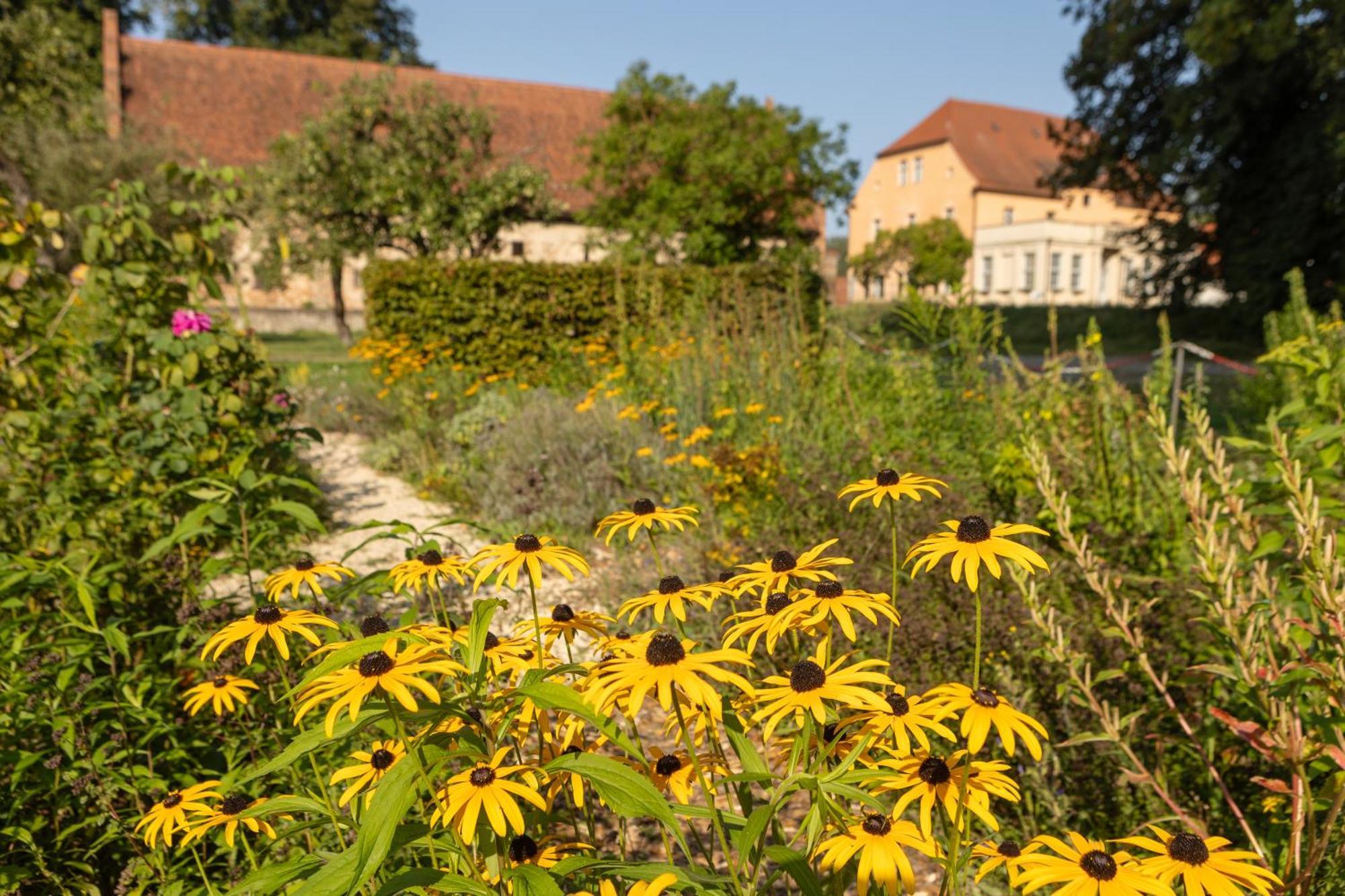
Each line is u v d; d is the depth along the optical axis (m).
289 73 31.78
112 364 4.71
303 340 27.69
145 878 2.13
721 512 5.21
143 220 4.61
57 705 2.30
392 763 1.52
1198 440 2.42
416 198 20.48
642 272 10.98
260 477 3.31
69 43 21.09
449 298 11.16
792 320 8.69
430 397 9.12
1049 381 5.50
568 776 1.66
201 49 31.09
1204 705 2.65
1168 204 21.95
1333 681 1.84
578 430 6.97
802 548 4.37
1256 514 2.51
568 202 31.47
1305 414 3.08
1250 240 20.16
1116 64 20.52
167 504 3.88
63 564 2.63
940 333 6.62
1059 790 2.55
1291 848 1.93
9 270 4.18
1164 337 4.87
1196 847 1.29
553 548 1.66
